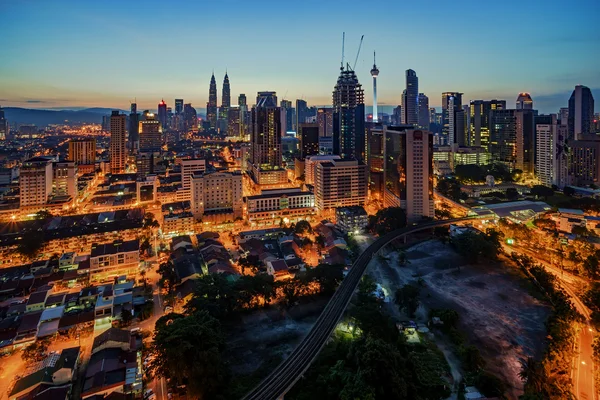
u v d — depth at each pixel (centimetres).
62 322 18312
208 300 19212
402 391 13362
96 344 16188
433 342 17638
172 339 14575
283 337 18062
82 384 14912
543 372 14800
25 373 15062
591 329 18750
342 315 18525
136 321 19425
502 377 15438
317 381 14488
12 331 17700
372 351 13925
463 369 15738
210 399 14250
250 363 16175
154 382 15388
